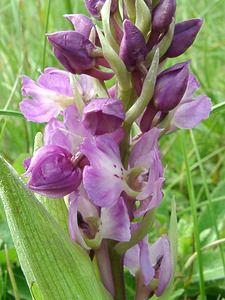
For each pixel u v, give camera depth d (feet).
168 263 0.33
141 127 0.32
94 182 0.29
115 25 0.32
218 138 0.68
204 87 0.72
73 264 0.32
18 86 0.65
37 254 0.32
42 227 0.31
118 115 0.29
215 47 0.83
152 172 0.30
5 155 0.62
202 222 0.51
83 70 0.32
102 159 0.30
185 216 0.53
